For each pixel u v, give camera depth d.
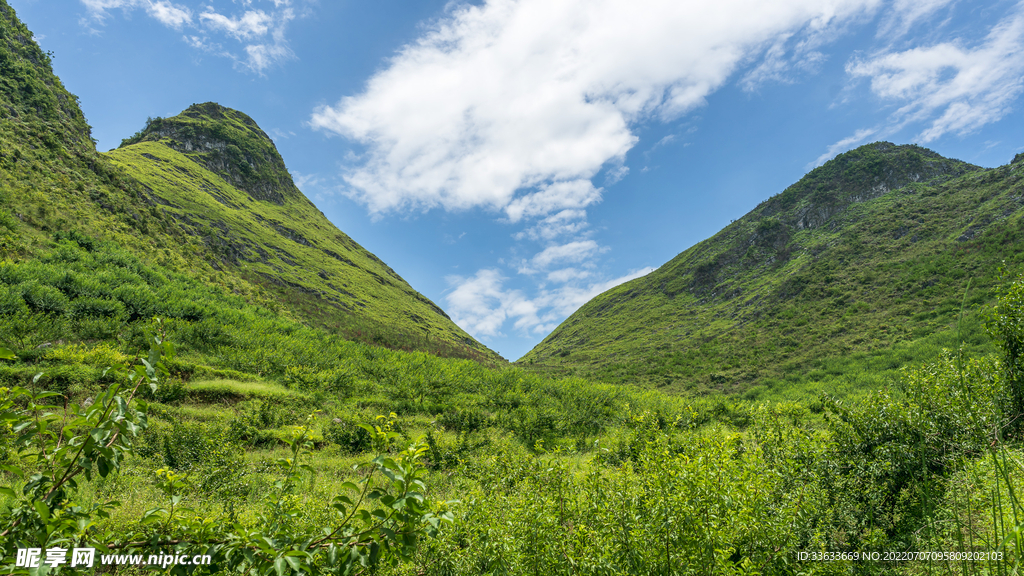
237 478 7.80
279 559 2.12
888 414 6.37
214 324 24.66
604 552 3.85
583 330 122.31
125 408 2.11
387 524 2.25
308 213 141.62
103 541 2.37
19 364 14.54
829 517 5.12
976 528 4.16
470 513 4.61
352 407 20.00
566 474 5.05
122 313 21.61
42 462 2.17
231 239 81.25
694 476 4.00
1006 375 6.10
